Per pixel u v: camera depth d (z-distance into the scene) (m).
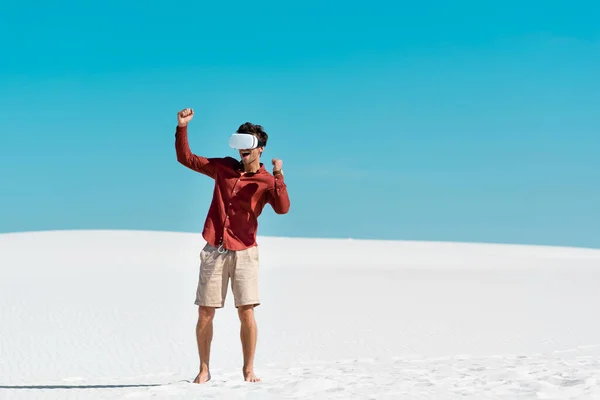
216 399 5.51
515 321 18.17
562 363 7.41
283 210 6.31
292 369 7.78
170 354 14.12
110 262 32.66
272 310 19.50
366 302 21.38
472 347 14.51
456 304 21.30
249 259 6.32
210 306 6.34
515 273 32.41
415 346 14.73
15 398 6.19
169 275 27.02
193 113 6.30
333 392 5.64
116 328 16.38
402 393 5.55
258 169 6.35
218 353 14.27
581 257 47.47
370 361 8.85
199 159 6.39
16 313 17.64
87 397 5.96
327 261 37.94
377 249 49.19
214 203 6.36
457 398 5.38
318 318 18.31
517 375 6.33
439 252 48.72
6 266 29.06
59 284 22.91
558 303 21.83
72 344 14.83
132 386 6.52
